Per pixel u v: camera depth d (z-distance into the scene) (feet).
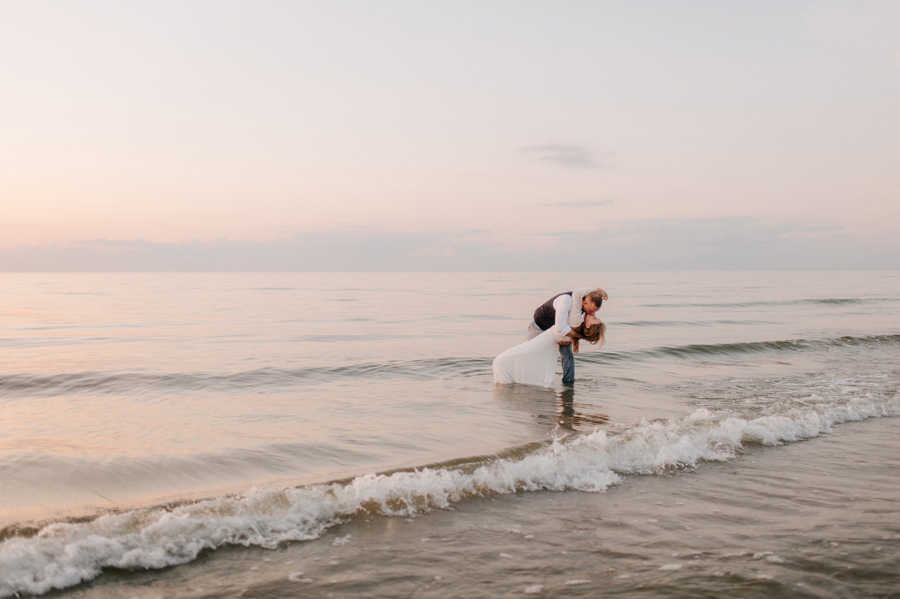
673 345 40.34
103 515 10.49
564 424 18.49
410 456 14.93
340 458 14.82
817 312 75.72
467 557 9.47
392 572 8.93
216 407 21.43
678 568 8.94
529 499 12.28
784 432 17.56
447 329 55.36
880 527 10.66
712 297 116.16
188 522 10.21
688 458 15.08
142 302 103.40
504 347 41.06
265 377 27.99
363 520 11.03
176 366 31.17
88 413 20.42
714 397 23.22
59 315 71.87
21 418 19.61
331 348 40.16
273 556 9.51
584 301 25.04
